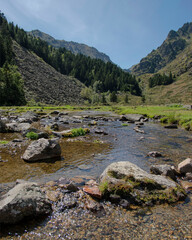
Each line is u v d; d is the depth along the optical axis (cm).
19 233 401
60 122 2594
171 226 445
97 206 515
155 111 4672
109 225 443
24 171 775
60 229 422
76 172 794
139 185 593
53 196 546
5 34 15062
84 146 1271
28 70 11275
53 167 845
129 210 511
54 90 10906
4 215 411
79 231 418
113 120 3209
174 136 1750
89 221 455
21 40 16700
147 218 477
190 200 578
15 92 6925
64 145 1277
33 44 19325
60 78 14212
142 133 1906
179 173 792
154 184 598
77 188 613
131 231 423
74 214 481
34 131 1536
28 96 8288
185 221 466
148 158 1032
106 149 1212
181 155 1105
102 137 1636
